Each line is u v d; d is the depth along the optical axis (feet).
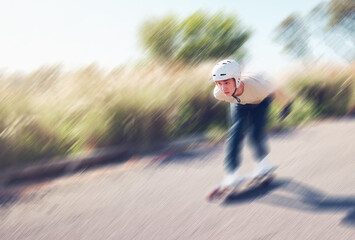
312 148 15.05
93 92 18.49
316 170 11.60
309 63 29.37
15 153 15.08
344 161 12.30
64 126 16.88
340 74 28.07
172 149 17.56
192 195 10.39
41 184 13.26
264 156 10.54
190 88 20.66
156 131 18.39
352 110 27.35
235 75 9.03
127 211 9.55
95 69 19.53
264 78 9.87
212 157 15.23
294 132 20.36
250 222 7.98
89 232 8.37
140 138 17.89
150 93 19.30
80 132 17.15
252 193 9.90
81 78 19.07
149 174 13.42
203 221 8.34
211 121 21.40
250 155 14.66
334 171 11.25
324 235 6.96
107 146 17.67
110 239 7.90
